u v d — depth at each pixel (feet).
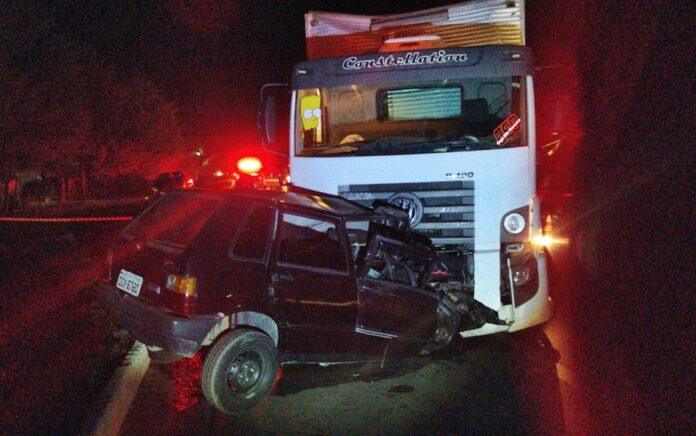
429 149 20.90
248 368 16.52
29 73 72.43
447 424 16.14
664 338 22.75
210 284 15.79
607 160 44.83
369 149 21.44
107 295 17.83
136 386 18.15
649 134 47.39
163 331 15.52
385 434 15.55
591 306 27.48
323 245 18.19
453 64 21.24
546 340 22.82
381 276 19.29
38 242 42.34
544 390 18.42
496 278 20.57
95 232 52.70
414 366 20.38
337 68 21.97
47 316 23.67
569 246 38.86
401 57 21.61
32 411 15.52
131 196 127.54
